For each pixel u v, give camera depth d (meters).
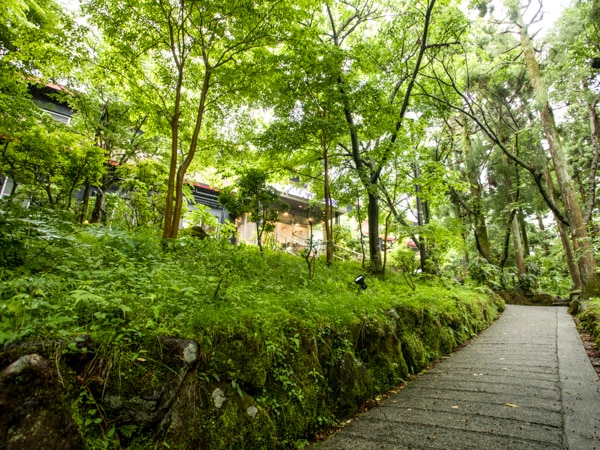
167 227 6.49
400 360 4.83
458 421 3.15
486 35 14.69
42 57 6.84
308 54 7.75
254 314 3.16
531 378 4.28
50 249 3.45
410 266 11.80
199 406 2.31
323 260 9.11
